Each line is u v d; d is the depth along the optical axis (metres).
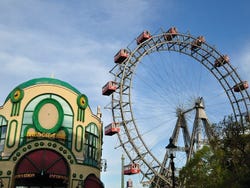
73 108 46.53
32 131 43.53
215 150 42.19
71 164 42.44
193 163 45.25
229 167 40.91
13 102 45.16
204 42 70.62
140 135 56.56
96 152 47.91
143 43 64.81
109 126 57.88
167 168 56.94
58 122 44.38
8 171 40.31
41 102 44.88
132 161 55.91
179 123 61.22
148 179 56.56
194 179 44.16
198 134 59.75
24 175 39.16
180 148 59.94
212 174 42.81
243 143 35.94
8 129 43.62
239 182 34.50
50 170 39.81
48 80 48.06
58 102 45.38
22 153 41.00
